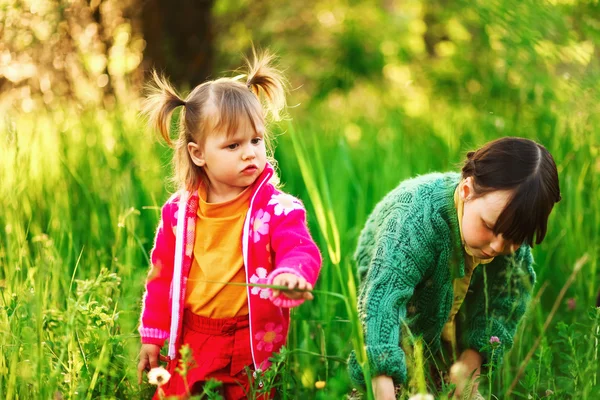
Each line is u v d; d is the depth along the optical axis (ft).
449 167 16.15
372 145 19.49
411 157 17.84
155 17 23.40
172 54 23.68
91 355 9.24
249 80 9.89
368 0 33.78
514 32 22.53
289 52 33.24
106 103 18.74
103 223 13.76
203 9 24.14
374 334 8.77
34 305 9.06
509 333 10.03
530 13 22.50
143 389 9.62
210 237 9.25
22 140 15.31
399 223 9.13
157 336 9.55
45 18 19.53
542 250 14.02
